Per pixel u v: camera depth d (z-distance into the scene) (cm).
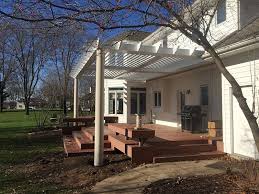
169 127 1742
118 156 1109
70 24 590
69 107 4691
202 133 1369
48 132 1975
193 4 777
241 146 1012
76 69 1748
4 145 1495
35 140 1691
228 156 1045
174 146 1074
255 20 1134
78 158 1091
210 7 915
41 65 4147
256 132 616
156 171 862
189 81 1652
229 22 1235
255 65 931
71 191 711
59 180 821
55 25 573
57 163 1037
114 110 2397
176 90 1806
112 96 2417
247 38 861
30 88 4356
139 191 680
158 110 2064
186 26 643
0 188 751
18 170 952
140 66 1502
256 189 614
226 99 1074
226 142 1068
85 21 578
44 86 4444
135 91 2314
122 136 1223
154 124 2036
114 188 712
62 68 4053
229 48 938
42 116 3094
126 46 1066
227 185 659
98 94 991
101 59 998
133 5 582
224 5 1259
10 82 5466
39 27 586
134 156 989
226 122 1073
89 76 2023
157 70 1641
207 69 1468
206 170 855
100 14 584
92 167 955
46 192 707
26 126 2556
